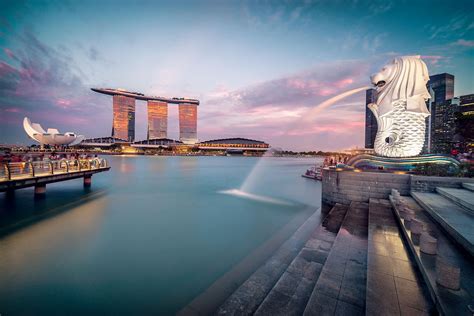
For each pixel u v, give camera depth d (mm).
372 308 4371
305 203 21203
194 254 10250
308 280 6395
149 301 7023
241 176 45844
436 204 9820
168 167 71062
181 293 7398
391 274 5516
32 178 17656
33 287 7762
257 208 19172
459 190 11672
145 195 25047
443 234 7184
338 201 15977
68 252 10469
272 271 7961
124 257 9969
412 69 17656
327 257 7094
